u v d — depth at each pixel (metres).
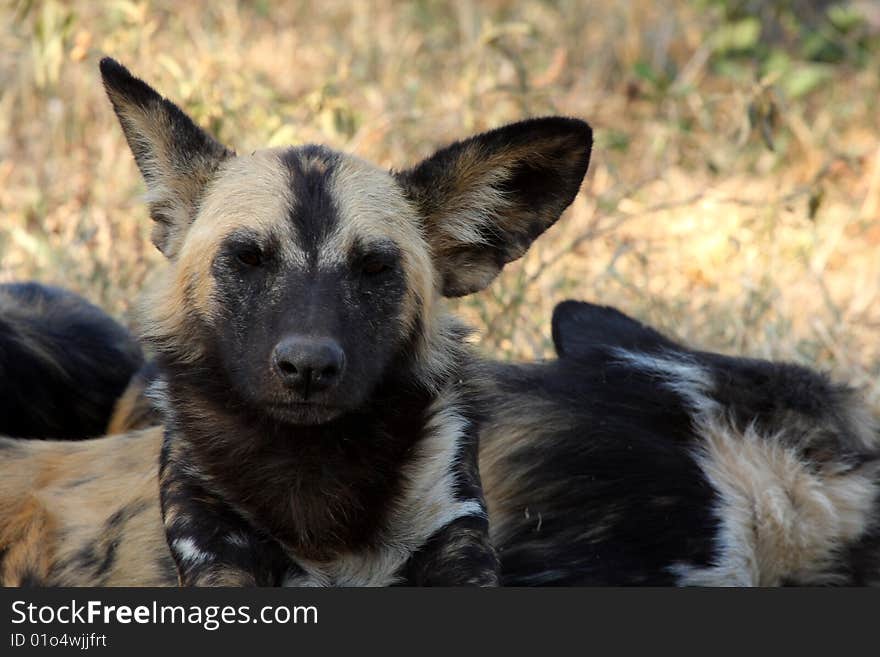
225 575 9.78
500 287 16.19
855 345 16.44
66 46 19.31
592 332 12.70
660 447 11.48
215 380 10.00
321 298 9.56
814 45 24.95
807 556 11.32
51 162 19.44
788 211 18.25
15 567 10.91
